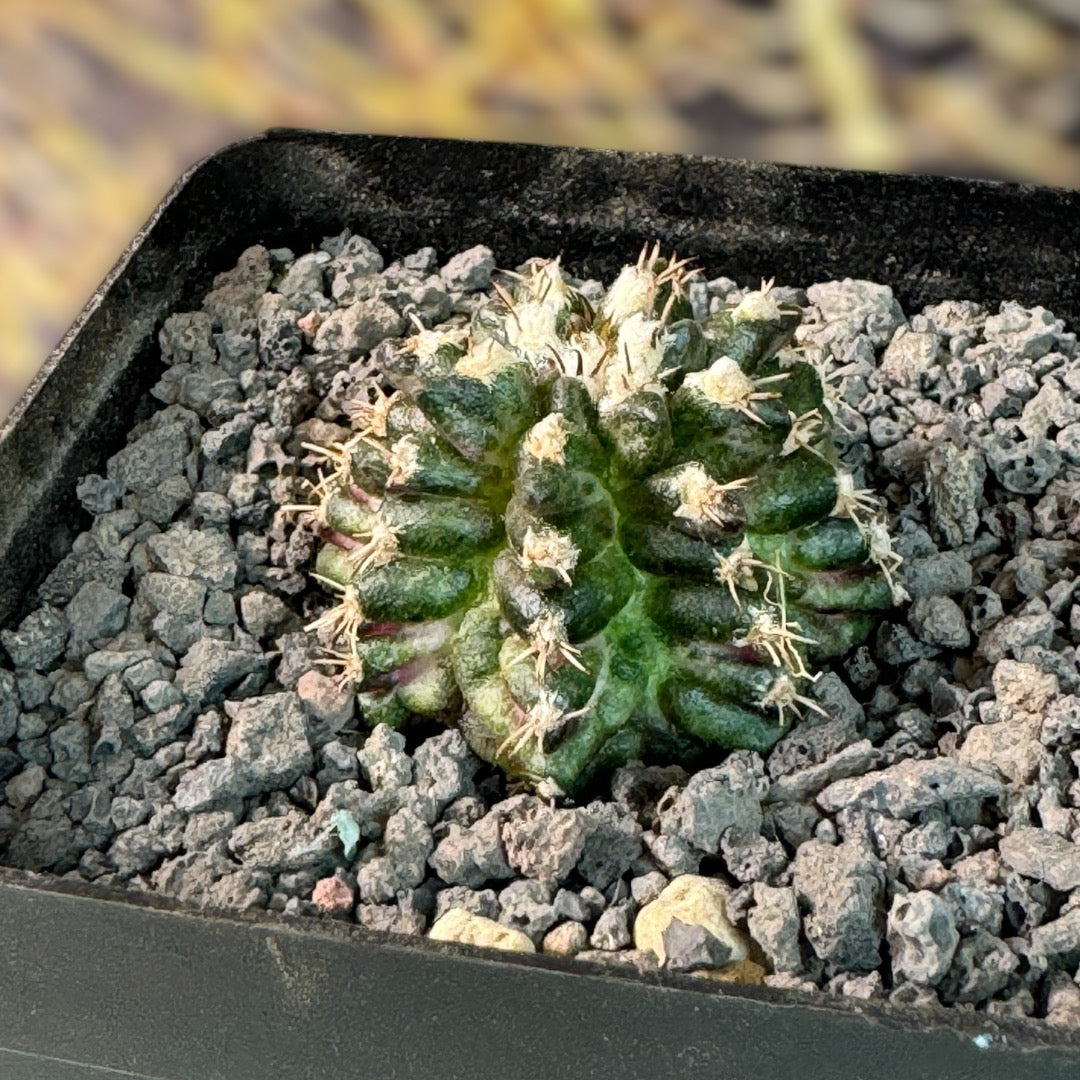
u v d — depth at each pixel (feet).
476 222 0.88
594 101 1.16
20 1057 0.66
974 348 0.84
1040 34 1.09
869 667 0.77
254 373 0.84
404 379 0.75
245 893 0.72
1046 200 0.85
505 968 0.67
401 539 0.73
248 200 0.88
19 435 0.80
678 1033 0.66
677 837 0.72
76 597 0.78
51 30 1.14
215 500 0.81
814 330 0.85
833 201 0.87
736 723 0.74
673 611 0.73
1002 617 0.77
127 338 0.85
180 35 1.16
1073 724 0.73
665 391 0.73
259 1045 0.66
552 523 0.71
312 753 0.75
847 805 0.72
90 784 0.74
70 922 0.68
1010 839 0.71
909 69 1.11
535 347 0.74
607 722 0.73
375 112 1.19
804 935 0.70
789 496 0.73
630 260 0.88
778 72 1.13
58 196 1.22
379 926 0.71
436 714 0.75
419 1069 0.65
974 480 0.79
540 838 0.72
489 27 1.13
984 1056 0.65
